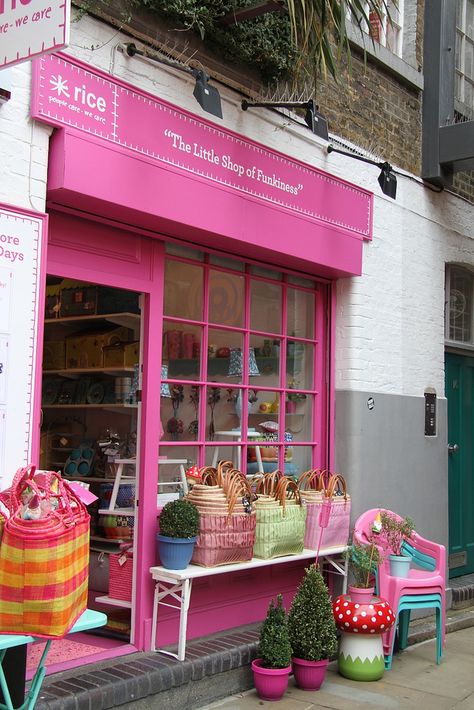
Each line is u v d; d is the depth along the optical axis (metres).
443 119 7.45
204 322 5.58
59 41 3.22
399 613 6.05
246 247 5.54
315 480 6.09
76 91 4.25
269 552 5.32
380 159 6.87
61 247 4.56
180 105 4.95
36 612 2.97
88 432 6.49
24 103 4.04
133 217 4.75
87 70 4.31
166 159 4.79
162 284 5.18
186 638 5.23
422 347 7.29
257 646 5.18
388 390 6.84
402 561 5.77
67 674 4.43
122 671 4.50
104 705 4.20
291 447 6.34
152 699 4.48
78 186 4.23
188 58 5.00
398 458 6.87
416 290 7.26
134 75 4.66
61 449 6.53
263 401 6.11
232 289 5.85
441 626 5.87
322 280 6.57
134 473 5.87
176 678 4.61
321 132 5.40
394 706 4.90
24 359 3.98
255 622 5.74
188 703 4.70
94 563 5.76
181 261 5.44
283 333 6.30
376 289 6.77
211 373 5.65
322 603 5.18
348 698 5.02
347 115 6.58
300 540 5.57
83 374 6.27
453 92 7.64
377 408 6.66
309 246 5.95
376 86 6.95
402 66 7.18
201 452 5.54
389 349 6.88
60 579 2.99
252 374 6.01
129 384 5.83
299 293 6.49
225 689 4.95
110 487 5.94
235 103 5.36
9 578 2.98
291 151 5.89
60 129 4.19
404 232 7.13
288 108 5.87
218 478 5.10
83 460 6.29
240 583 5.65
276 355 6.23
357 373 6.52
